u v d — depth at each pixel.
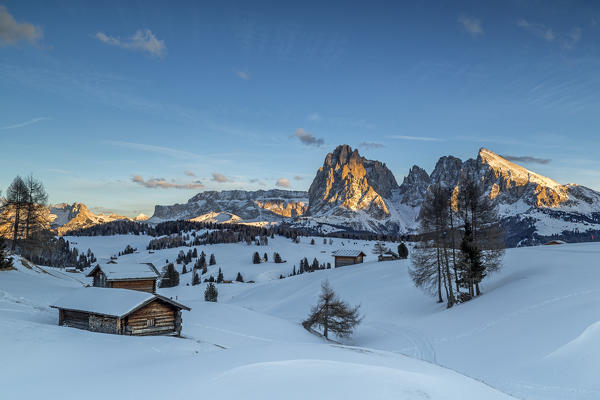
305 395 13.06
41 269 62.62
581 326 25.91
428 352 32.69
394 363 21.47
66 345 20.78
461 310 41.69
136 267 45.31
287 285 90.56
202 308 49.16
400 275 69.44
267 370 15.29
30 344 20.17
